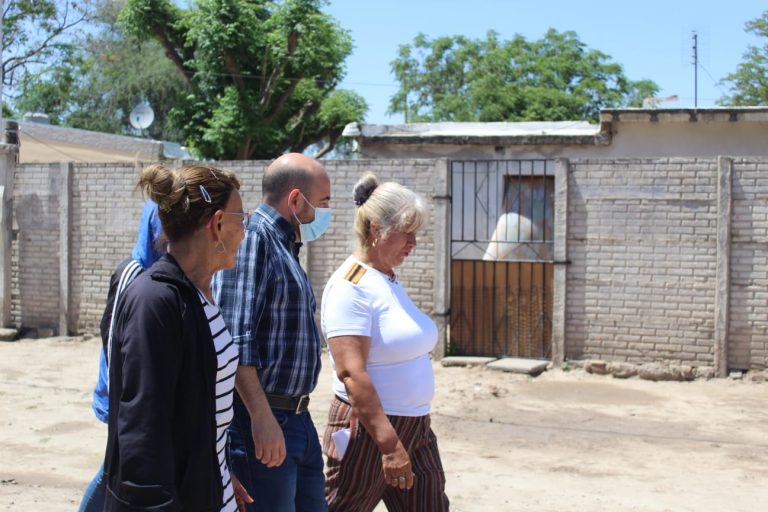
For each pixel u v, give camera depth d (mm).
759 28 31812
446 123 16391
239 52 24766
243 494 3178
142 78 32031
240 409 3434
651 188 10156
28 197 12977
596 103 35938
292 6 24906
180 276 2562
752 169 9805
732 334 9969
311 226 3904
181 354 2488
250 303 3354
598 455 7156
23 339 12812
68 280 12758
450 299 11250
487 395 9383
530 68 37000
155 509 2344
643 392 9555
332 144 28891
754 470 6730
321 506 3703
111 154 18734
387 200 3629
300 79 25500
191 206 2609
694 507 5789
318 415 8445
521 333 11023
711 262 9977
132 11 25000
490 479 6406
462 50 38469
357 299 3561
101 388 3662
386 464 3451
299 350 3498
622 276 10305
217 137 24438
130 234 12453
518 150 14641
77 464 6641
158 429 2387
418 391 3668
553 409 8820
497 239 11719
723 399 9211
